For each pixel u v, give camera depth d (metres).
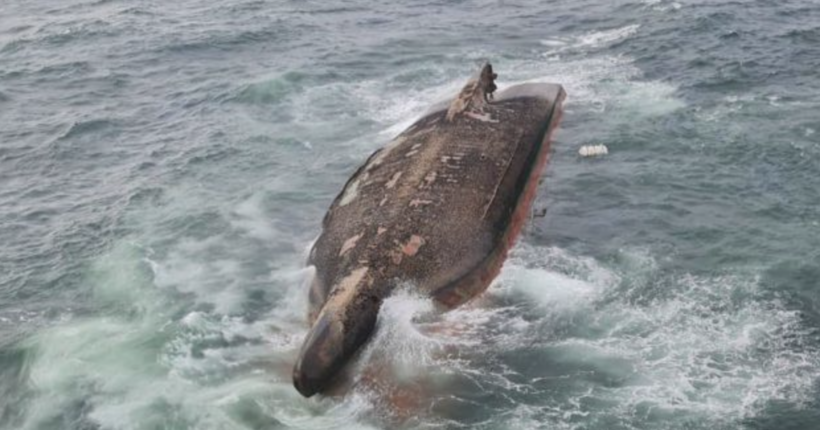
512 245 35.47
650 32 59.44
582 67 54.84
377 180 38.41
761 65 51.62
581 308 31.44
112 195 43.03
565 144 44.31
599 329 30.33
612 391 27.42
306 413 27.41
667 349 29.12
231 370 29.53
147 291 34.38
